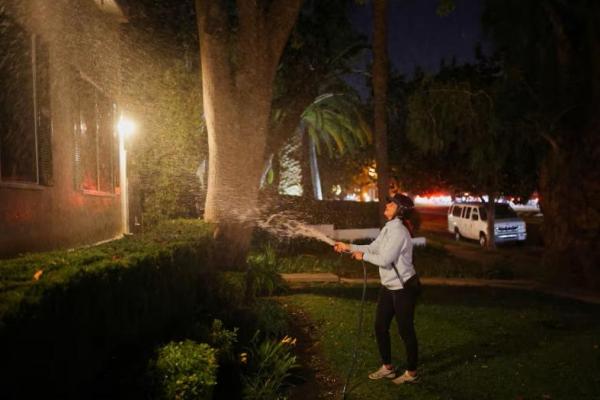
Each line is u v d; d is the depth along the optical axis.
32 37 6.30
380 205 17.92
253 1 9.75
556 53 13.74
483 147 17.44
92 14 8.82
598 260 12.77
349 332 7.52
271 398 5.03
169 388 3.96
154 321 5.13
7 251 5.62
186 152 13.33
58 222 7.14
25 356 2.72
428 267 15.20
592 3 12.89
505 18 14.02
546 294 11.67
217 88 9.70
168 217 12.59
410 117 18.61
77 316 3.44
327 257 16.86
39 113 6.50
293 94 18.86
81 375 3.50
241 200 9.98
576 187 13.56
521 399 5.18
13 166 5.85
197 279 7.14
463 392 5.36
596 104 13.17
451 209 29.16
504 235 24.67
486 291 11.95
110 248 5.42
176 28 13.80
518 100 14.53
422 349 6.75
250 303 9.00
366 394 5.34
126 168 11.98
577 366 6.11
